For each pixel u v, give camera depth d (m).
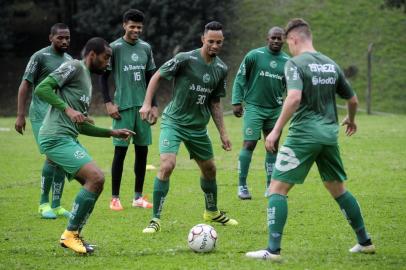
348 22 117.62
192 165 43.91
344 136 59.56
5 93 107.56
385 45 112.62
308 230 24.30
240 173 31.98
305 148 19.53
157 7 104.00
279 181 19.69
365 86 104.06
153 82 24.53
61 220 27.05
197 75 24.58
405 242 22.25
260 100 32.38
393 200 30.73
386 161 44.53
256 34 115.25
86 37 117.00
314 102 19.67
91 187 20.81
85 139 60.78
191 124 24.94
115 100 30.36
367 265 18.98
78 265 19.42
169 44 104.75
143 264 19.42
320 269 18.52
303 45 20.25
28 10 125.38
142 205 30.17
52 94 20.84
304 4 122.12
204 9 107.12
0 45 111.75
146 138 30.08
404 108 98.69
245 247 21.66
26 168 43.16
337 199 20.48
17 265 19.47
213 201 25.80
